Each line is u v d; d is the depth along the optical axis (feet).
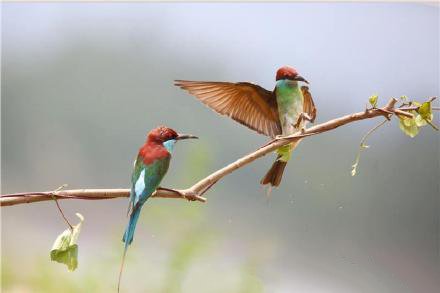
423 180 39.17
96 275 24.53
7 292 28.02
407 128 18.11
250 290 25.03
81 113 43.93
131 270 24.47
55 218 38.34
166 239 24.89
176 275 24.11
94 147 43.52
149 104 43.04
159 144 20.17
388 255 37.52
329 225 37.73
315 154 38.73
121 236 25.50
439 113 40.09
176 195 18.83
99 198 17.17
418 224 37.99
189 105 41.81
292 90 20.81
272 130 20.81
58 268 25.76
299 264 36.14
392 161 39.04
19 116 44.88
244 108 20.66
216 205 38.04
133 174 19.56
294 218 37.73
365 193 38.45
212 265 24.56
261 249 26.78
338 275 36.04
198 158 25.14
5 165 43.83
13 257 30.94
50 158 44.04
